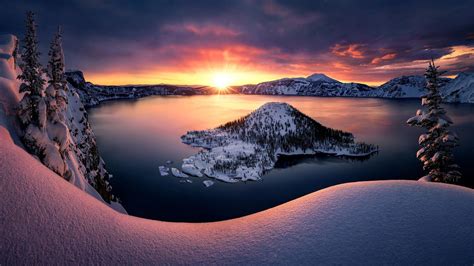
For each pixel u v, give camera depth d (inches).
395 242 384.2
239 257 388.8
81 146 1546.5
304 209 507.8
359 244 386.6
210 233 467.5
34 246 356.5
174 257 390.9
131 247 404.8
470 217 435.5
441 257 349.4
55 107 825.5
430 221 428.8
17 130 736.3
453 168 1014.4
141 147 7869.1
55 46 861.8
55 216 421.7
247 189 4926.2
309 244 400.2
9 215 387.9
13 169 478.0
